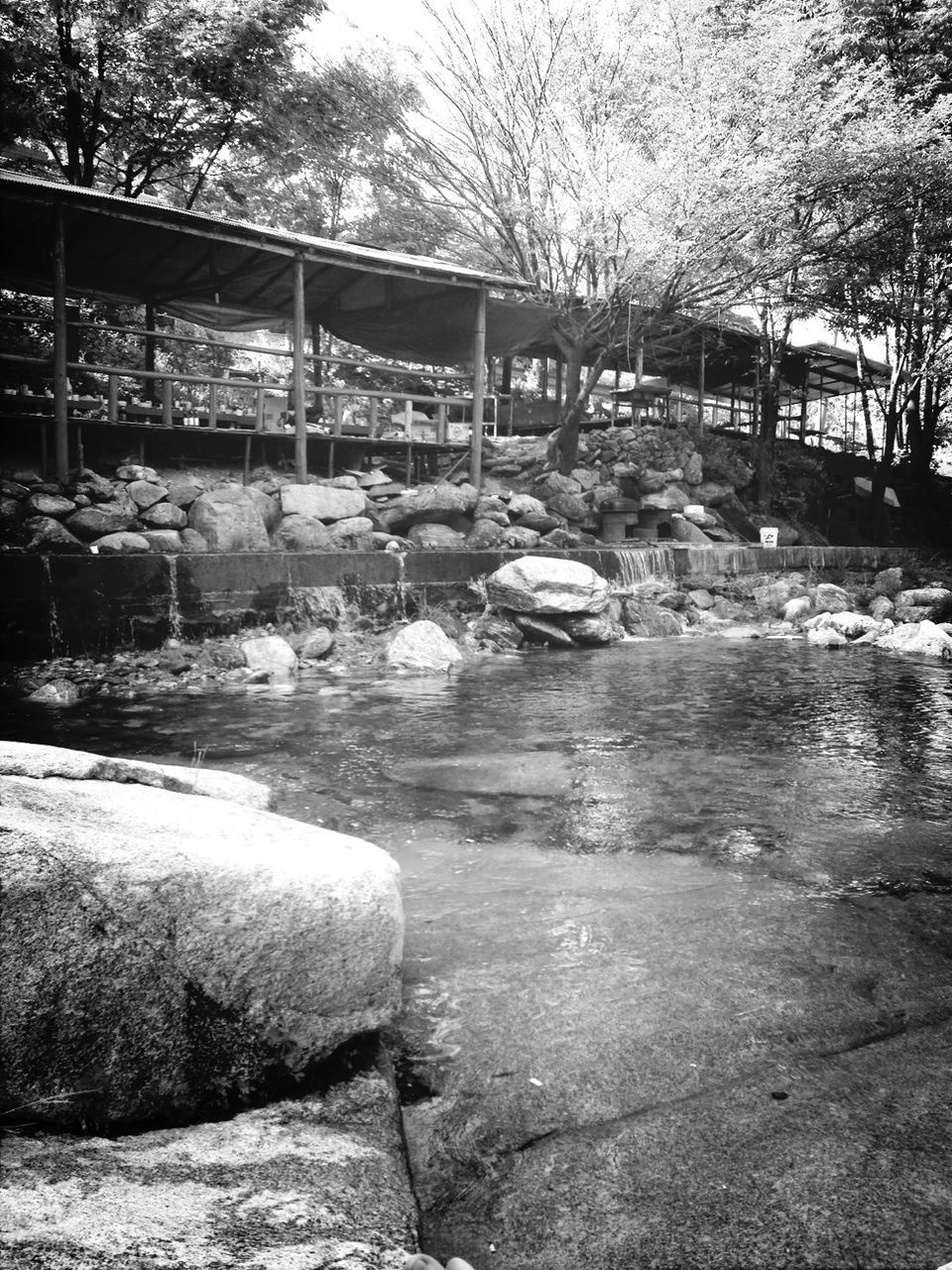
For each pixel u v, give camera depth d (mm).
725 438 24281
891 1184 1812
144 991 1822
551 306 17188
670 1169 1866
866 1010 2576
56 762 2531
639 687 8703
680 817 4547
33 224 12461
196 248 13703
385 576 11289
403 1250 1485
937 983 2760
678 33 16547
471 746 6090
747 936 3094
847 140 16359
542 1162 1894
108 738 6129
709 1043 2377
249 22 15438
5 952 1725
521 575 11930
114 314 18766
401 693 8227
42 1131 1694
